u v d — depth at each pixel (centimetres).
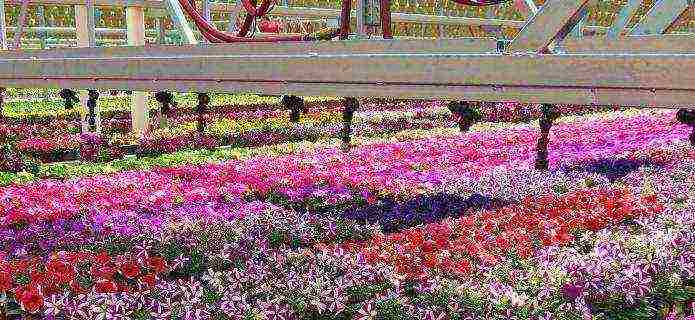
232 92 310
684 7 282
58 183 952
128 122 1834
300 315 510
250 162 1142
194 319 480
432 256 583
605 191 870
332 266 575
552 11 235
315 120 1809
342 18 377
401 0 1642
